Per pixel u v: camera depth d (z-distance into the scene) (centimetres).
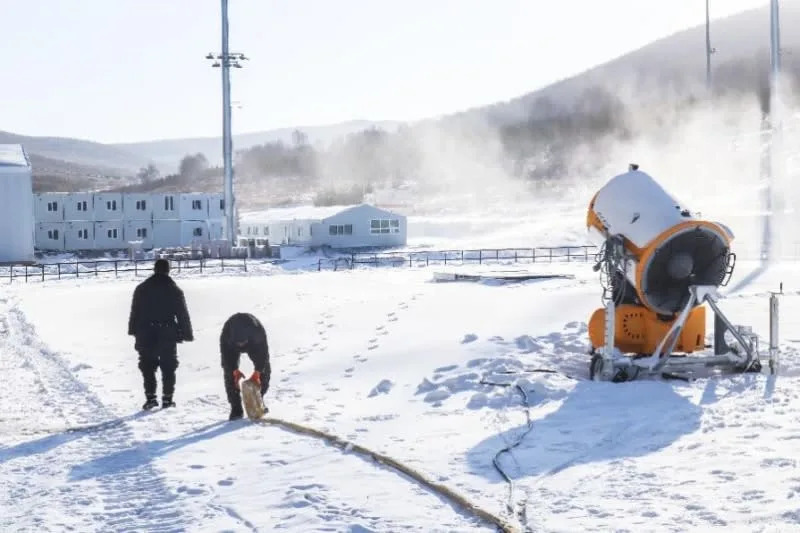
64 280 4806
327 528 727
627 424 1036
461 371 1450
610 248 1413
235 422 1221
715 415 1046
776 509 686
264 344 1273
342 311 2281
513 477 849
